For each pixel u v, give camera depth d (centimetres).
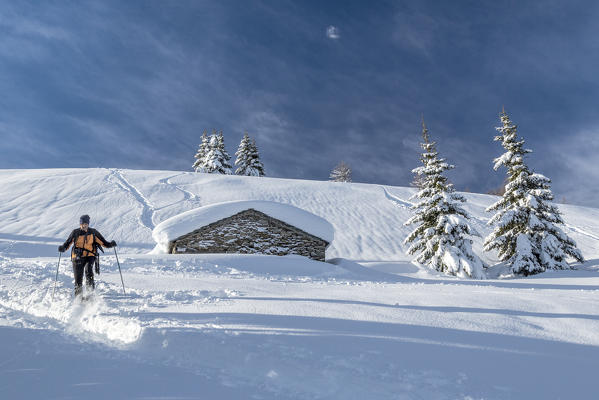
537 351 333
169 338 361
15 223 2988
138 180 4375
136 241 2797
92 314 489
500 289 829
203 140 6469
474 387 259
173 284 770
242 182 4694
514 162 2500
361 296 612
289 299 573
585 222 3997
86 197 3650
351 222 3619
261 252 1811
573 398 243
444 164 2436
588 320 442
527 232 2380
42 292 671
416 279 1462
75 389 239
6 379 255
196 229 1723
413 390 256
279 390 262
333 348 327
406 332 381
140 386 250
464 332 386
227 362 314
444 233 2306
